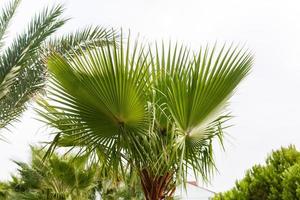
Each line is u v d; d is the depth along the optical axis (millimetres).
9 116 8000
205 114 3959
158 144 3805
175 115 3914
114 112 3756
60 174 8195
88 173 8094
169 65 4152
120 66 3604
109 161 3895
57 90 3836
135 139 3787
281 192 2941
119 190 8703
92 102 3742
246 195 3127
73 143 4148
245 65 3928
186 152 4113
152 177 3957
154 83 4082
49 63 3764
